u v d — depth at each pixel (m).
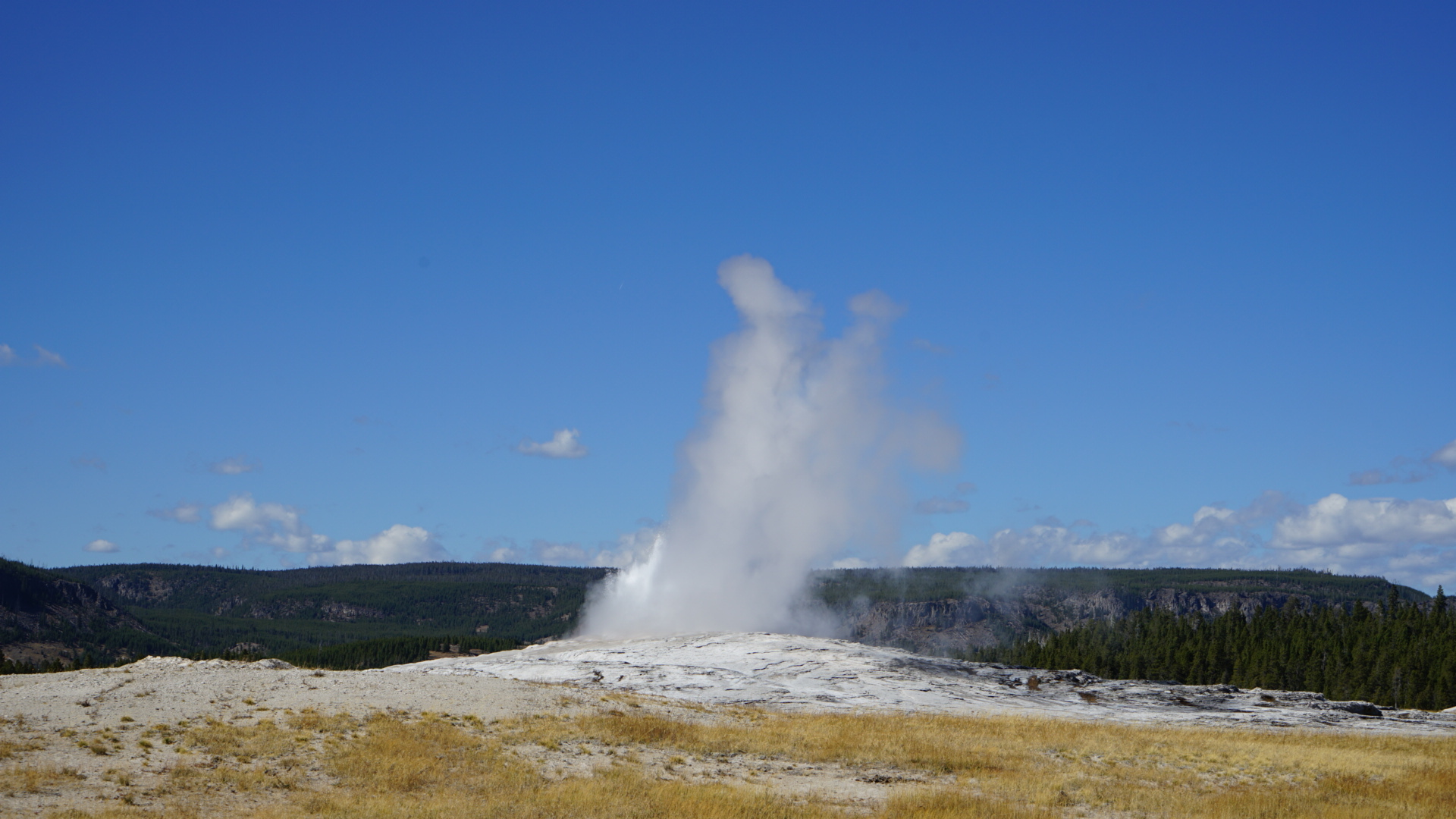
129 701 38.50
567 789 31.19
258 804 28.55
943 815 30.20
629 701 49.03
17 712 35.84
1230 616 160.88
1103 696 72.12
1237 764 41.84
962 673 77.81
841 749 41.03
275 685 42.59
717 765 37.75
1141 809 32.97
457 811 28.16
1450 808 33.69
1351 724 64.12
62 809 26.30
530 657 83.00
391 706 41.03
